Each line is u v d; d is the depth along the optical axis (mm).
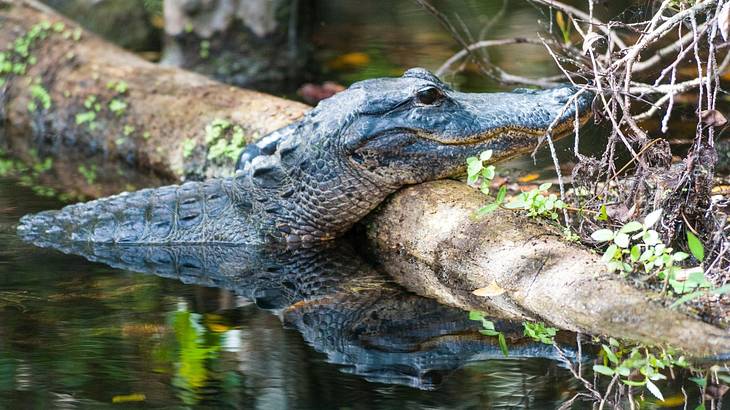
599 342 8031
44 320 8883
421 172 10836
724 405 6816
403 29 20000
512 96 10953
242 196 11641
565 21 15695
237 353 8070
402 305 9281
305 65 18766
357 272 10430
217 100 15273
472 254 9914
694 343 7719
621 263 8758
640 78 13414
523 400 7027
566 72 9953
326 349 8133
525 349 7980
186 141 14836
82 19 20641
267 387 7367
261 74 18594
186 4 18609
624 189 9836
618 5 12609
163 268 10633
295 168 11172
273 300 9516
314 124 11055
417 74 11016
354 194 11016
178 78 16297
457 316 8891
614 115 9461
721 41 11242
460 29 19500
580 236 9617
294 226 11398
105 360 7922
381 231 11180
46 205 12945
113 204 12031
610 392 7094
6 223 12164
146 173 15188
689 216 9477
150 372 7680
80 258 10945
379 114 10641
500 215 10086
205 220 11781
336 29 20344
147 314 9086
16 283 10031
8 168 15172
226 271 10562
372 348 8141
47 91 17125
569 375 7418
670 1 9664
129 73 16672
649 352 7754
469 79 16422
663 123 8930
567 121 10594
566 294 8711
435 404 7020
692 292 8227
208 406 7059
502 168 13117
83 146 16469
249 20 18484
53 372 7695
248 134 14297
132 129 15727
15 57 17688
